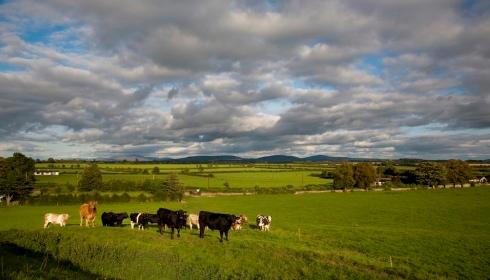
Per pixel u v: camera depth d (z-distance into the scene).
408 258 31.38
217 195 110.12
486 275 26.86
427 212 71.81
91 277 16.66
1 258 15.48
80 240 26.70
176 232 34.34
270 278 21.97
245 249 27.11
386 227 54.62
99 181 99.81
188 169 171.88
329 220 63.09
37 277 13.60
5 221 57.31
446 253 33.44
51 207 78.62
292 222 60.44
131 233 30.33
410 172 151.88
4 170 86.31
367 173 129.62
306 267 23.86
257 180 146.50
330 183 139.25
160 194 94.25
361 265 26.25
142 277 20.31
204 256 25.22
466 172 138.38
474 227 55.00
